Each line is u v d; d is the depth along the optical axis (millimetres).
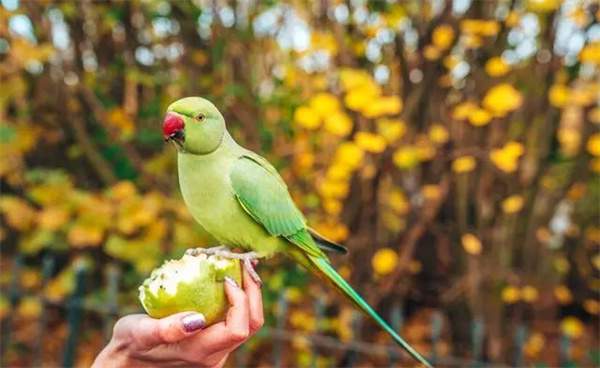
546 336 4824
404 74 4293
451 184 4566
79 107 4559
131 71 4367
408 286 4754
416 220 4367
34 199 4316
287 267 4270
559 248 5145
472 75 4324
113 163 4699
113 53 4652
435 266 4801
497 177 4594
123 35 4609
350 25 4254
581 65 4395
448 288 4777
